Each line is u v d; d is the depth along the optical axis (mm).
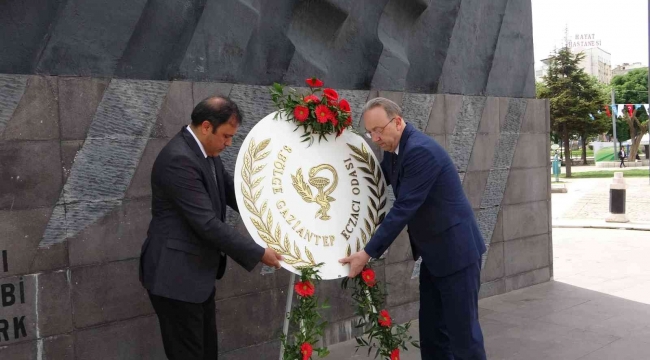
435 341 3609
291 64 4086
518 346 4379
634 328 4781
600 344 4402
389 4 4770
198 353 2846
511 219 5910
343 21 4379
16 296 2959
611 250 8391
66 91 3080
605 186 20922
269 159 2930
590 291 5980
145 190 3383
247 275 3895
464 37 5395
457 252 3242
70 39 3146
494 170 5664
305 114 3002
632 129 39031
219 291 3766
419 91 5094
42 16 3105
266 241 2801
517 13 5988
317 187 3021
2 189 2896
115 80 3248
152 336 3461
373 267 4676
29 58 3062
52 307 3076
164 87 3434
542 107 6191
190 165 2676
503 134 5742
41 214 3023
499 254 5801
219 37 3719
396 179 3266
